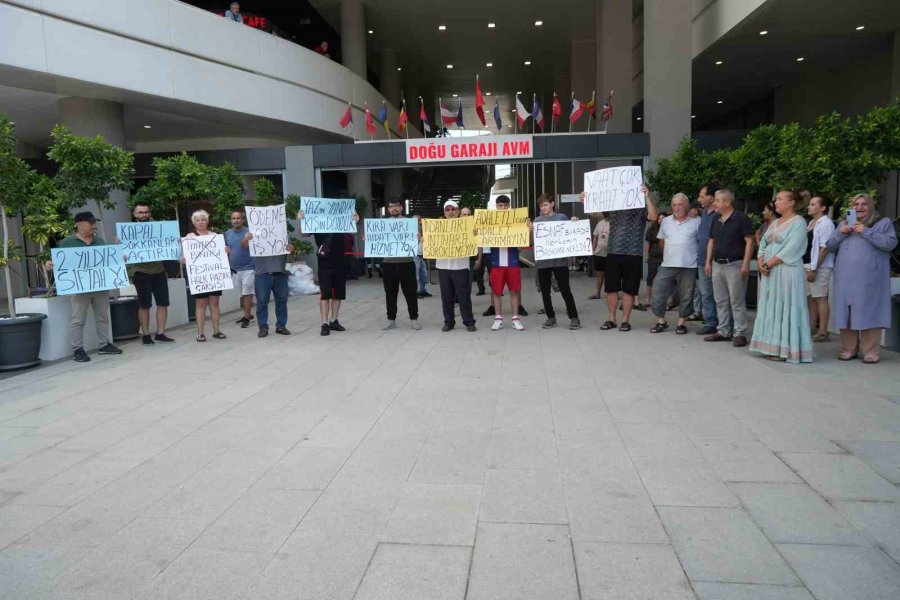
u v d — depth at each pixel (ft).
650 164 52.80
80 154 28.14
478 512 10.92
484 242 28.04
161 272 28.25
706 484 11.77
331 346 26.40
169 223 28.07
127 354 26.02
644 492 11.51
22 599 8.71
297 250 50.57
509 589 8.62
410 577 8.98
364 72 70.85
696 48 61.82
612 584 8.66
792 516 10.46
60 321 25.23
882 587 8.45
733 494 11.32
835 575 8.75
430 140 52.49
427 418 16.21
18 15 34.40
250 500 11.66
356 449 14.15
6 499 12.02
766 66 65.77
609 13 66.18
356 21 69.77
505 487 11.89
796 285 20.68
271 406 17.79
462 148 52.42
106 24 38.96
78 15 37.35
